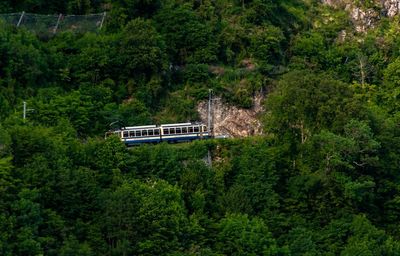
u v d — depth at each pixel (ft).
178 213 627.46
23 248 565.53
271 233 645.10
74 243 578.25
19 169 617.62
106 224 609.01
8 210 583.99
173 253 603.67
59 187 617.21
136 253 602.44
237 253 625.82
